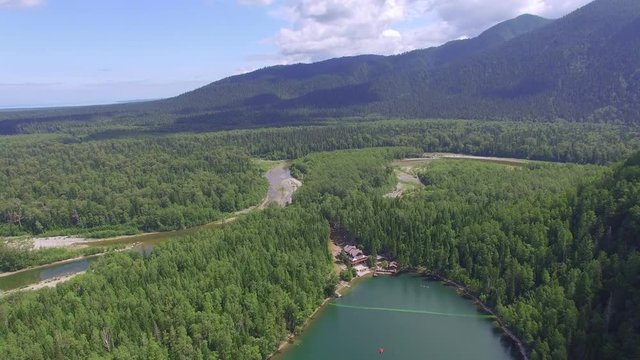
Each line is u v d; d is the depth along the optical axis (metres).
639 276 145.88
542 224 193.75
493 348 166.62
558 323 149.50
